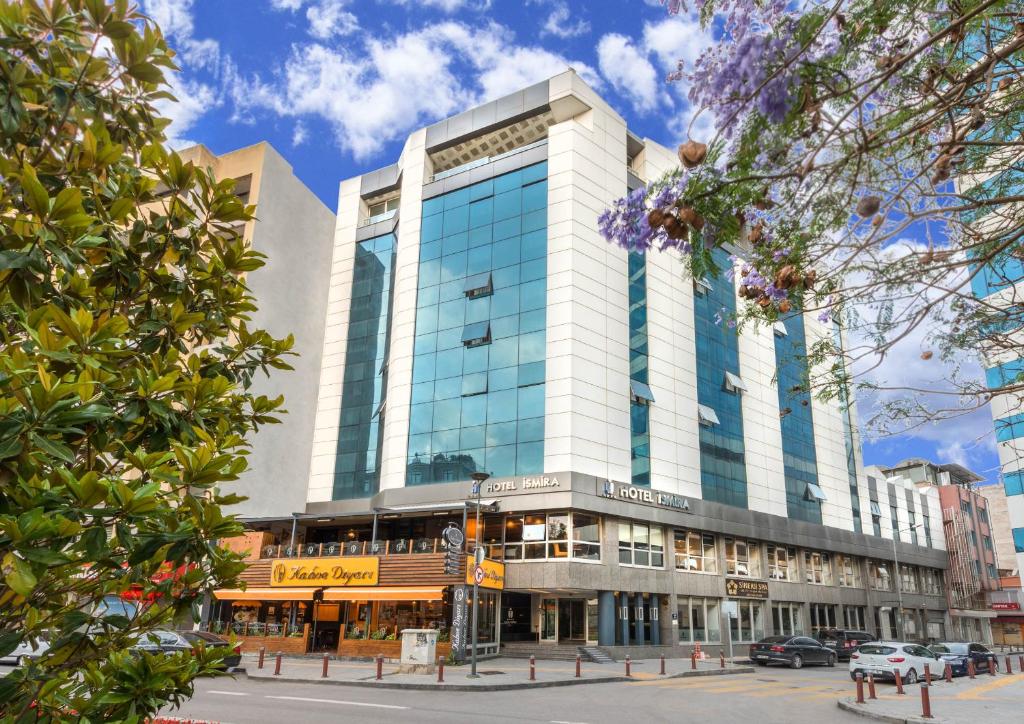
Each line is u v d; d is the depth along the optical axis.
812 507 43.84
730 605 27.67
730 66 2.65
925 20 3.00
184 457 2.95
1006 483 24.86
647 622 31.09
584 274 31.95
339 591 26.81
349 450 37.75
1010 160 3.58
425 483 31.67
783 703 15.73
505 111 36.53
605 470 30.25
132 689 3.18
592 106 35.22
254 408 4.28
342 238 43.44
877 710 13.76
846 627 44.16
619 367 32.41
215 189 4.11
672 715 13.32
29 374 2.65
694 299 38.94
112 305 3.65
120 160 3.94
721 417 38.41
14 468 2.47
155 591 3.27
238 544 32.00
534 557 28.62
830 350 4.26
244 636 28.16
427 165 39.06
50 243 2.93
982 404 4.00
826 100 2.65
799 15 2.65
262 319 36.66
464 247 35.09
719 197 2.92
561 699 15.57
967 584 59.19
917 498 59.19
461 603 24.22
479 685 17.00
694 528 33.88
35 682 2.95
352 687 17.41
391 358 35.69
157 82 3.94
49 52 3.54
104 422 2.98
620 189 35.22
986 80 3.02
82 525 2.66
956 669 27.25
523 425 30.33
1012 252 3.48
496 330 32.56
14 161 3.34
